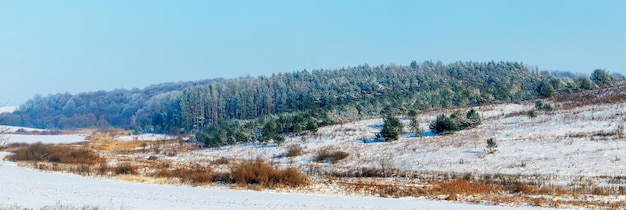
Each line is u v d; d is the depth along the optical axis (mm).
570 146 38844
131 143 80562
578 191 25281
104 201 21906
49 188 26484
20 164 43844
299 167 40219
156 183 31625
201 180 32031
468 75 124500
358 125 63969
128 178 33125
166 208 20312
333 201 23594
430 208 21125
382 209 20844
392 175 34500
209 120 113375
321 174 36094
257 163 33562
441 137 49594
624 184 27172
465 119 53125
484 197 24375
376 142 51344
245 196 25438
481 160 37719
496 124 53656
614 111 51219
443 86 94812
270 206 21469
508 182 29047
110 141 89688
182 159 51344
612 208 20969
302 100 106625
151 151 62812
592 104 58406
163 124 123250
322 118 69188
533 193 25297
